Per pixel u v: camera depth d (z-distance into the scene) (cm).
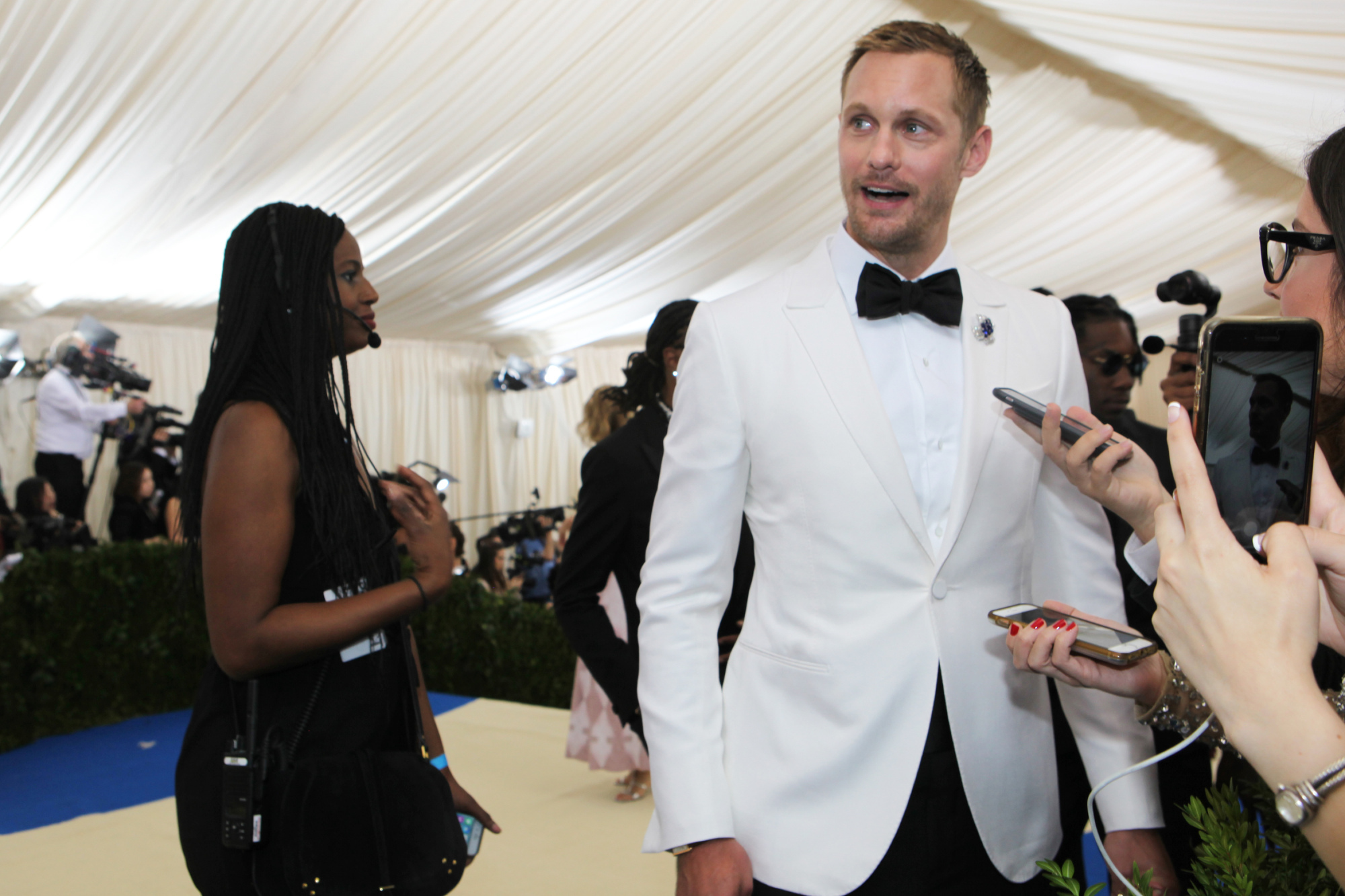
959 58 134
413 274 839
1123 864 128
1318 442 103
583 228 779
